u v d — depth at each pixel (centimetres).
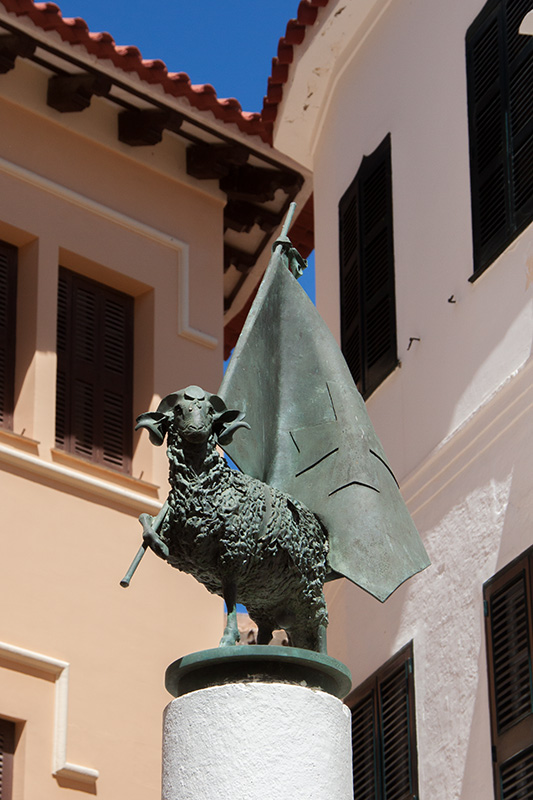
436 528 1320
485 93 1372
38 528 1496
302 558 801
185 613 1547
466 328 1340
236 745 745
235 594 784
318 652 805
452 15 1454
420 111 1491
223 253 1831
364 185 1584
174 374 1662
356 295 1554
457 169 1402
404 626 1339
